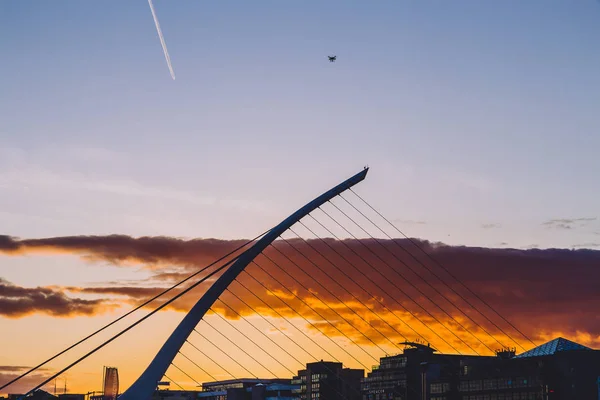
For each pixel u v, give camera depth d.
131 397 131.88
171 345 139.50
